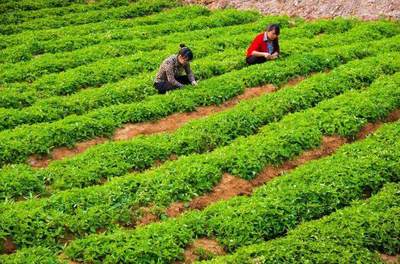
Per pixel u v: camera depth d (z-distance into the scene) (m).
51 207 13.48
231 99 20.09
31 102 19.66
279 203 13.76
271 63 22.06
